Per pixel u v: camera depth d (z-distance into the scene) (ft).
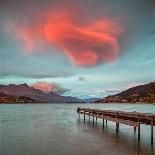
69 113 246.68
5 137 81.56
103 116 102.42
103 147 62.18
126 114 76.54
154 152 55.98
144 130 94.99
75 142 70.33
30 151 58.54
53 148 61.82
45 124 126.41
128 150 58.23
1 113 253.03
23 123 132.77
